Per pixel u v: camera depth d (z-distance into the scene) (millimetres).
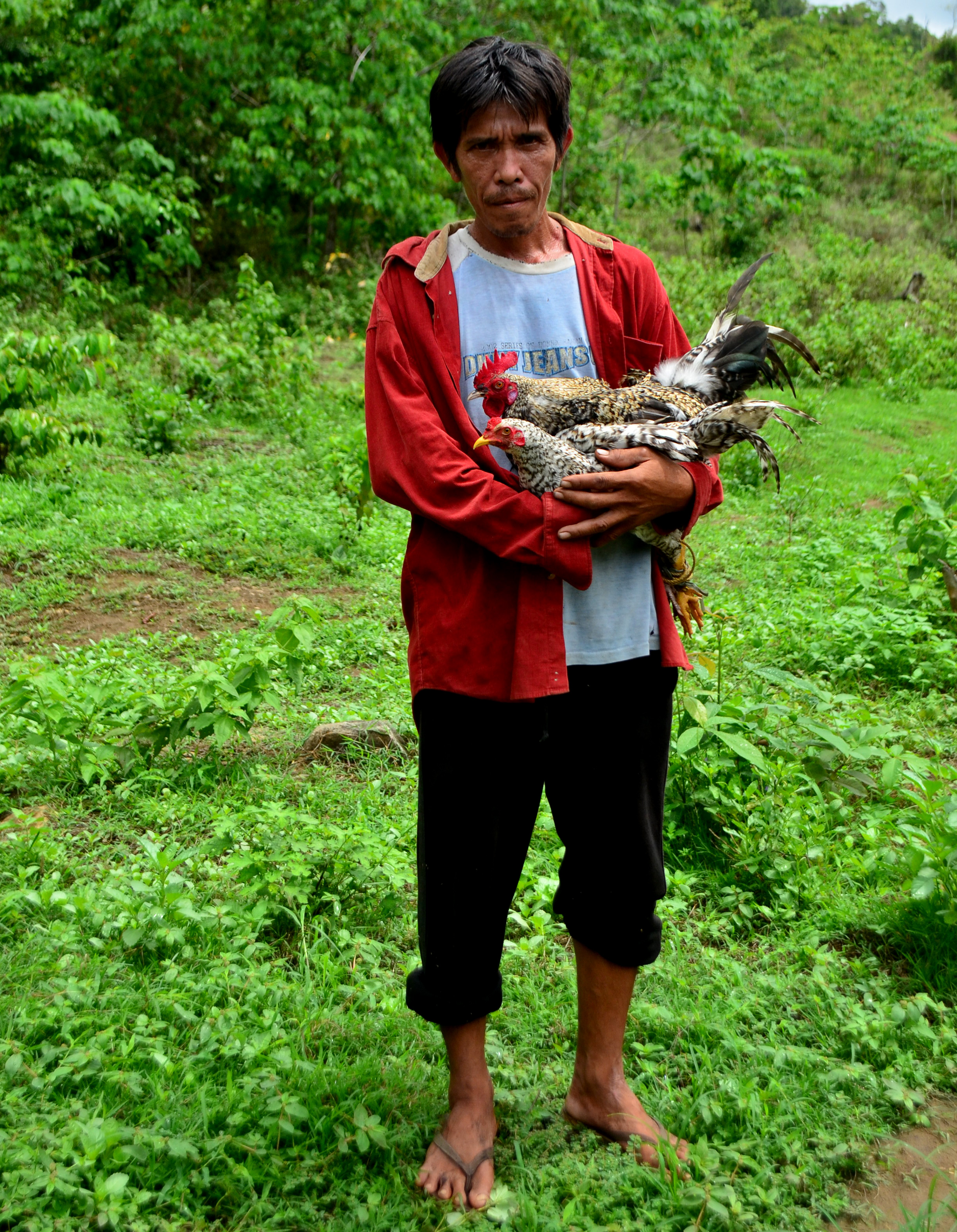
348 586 6312
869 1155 2207
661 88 19094
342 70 15727
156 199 14289
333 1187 2041
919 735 4250
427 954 2119
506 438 2004
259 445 9227
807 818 3465
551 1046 2521
